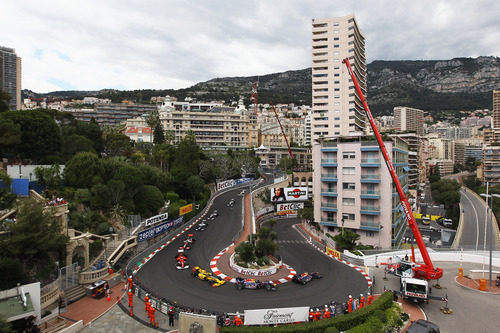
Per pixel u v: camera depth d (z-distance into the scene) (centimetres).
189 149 10325
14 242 3125
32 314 2684
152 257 4969
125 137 10644
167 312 3056
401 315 3161
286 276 4322
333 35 13162
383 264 4897
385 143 6250
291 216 9981
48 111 8900
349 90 12975
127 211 5756
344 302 3503
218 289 3806
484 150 17000
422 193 16062
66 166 5941
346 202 6644
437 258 5156
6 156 6456
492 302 3600
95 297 3509
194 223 7325
